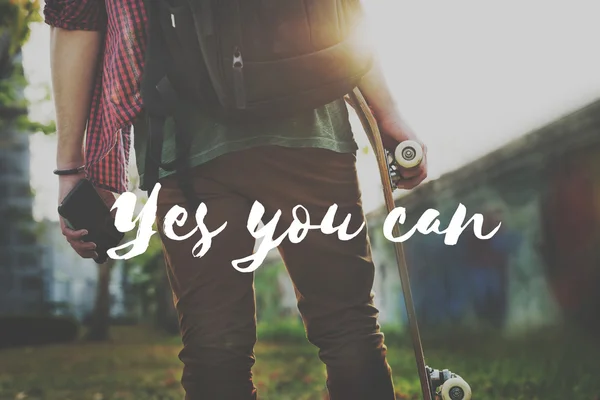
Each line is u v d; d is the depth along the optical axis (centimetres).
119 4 162
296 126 155
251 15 149
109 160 179
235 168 154
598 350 1062
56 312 5722
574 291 1252
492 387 744
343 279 160
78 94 179
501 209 1534
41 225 4638
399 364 1203
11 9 918
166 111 152
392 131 186
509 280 1514
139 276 4622
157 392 873
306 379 941
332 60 151
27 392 953
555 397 662
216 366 153
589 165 1190
